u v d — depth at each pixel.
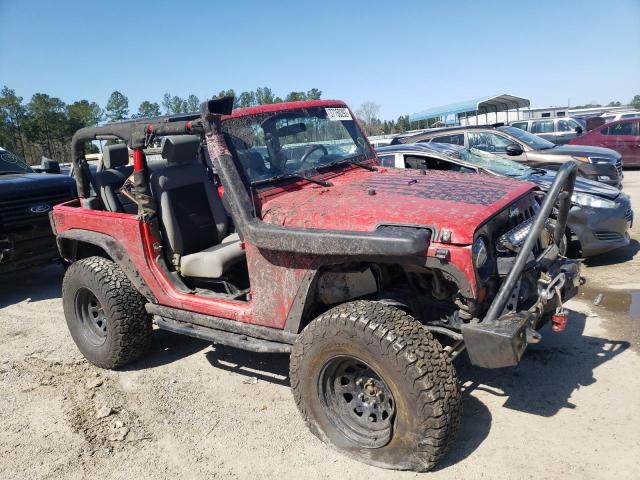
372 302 3.01
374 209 3.10
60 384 4.42
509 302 3.04
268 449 3.36
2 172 7.75
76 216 4.58
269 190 3.61
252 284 3.43
